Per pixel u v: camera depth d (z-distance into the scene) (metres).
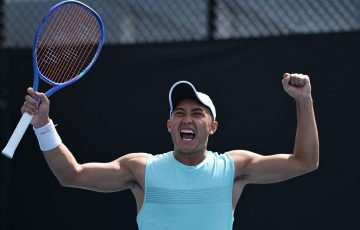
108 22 21.34
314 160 11.75
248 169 12.09
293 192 18.22
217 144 18.59
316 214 18.05
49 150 11.38
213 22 20.20
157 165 11.77
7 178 19.97
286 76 11.51
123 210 19.34
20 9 21.50
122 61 19.30
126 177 11.96
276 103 18.39
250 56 18.59
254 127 18.47
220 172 11.75
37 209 19.81
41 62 14.24
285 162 11.90
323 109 18.05
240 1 20.36
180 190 11.53
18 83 19.95
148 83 19.16
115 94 19.34
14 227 19.89
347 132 17.91
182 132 11.86
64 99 19.61
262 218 18.38
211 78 18.78
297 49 18.30
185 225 11.49
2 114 19.94
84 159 19.44
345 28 19.83
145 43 19.22
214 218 11.55
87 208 19.55
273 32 20.22
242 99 18.56
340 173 17.91
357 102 17.89
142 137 19.12
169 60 19.06
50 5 21.44
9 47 20.05
